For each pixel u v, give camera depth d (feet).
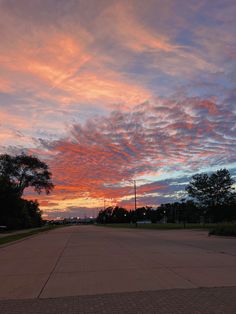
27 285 31.19
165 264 41.98
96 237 110.73
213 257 49.06
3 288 30.12
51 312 22.12
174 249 62.64
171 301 24.07
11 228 215.51
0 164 248.73
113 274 35.45
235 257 49.06
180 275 34.12
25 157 251.19
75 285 30.50
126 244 76.69
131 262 44.34
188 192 329.52
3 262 48.19
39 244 83.46
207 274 34.55
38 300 25.53
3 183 209.36
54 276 35.35
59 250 64.64
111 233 145.28
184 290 27.55
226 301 23.84
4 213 209.36
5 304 24.52
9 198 207.82
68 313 21.77
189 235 120.37
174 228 209.87
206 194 319.47
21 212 229.86
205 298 24.76
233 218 315.58
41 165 254.27
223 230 111.96
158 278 32.71
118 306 23.11
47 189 260.62
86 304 23.90
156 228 217.97
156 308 22.35
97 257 50.80
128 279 32.55
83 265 42.63
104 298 25.52
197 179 324.39
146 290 27.78
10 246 79.10
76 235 130.00
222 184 317.22
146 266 40.50
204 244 75.15
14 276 36.14
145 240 91.56
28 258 52.54
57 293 27.66
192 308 22.17
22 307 23.56
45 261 48.11
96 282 31.58
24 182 254.68
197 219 461.37
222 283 30.09
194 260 45.68
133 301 24.34
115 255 53.06
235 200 320.09
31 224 286.25
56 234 144.15
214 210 318.04
